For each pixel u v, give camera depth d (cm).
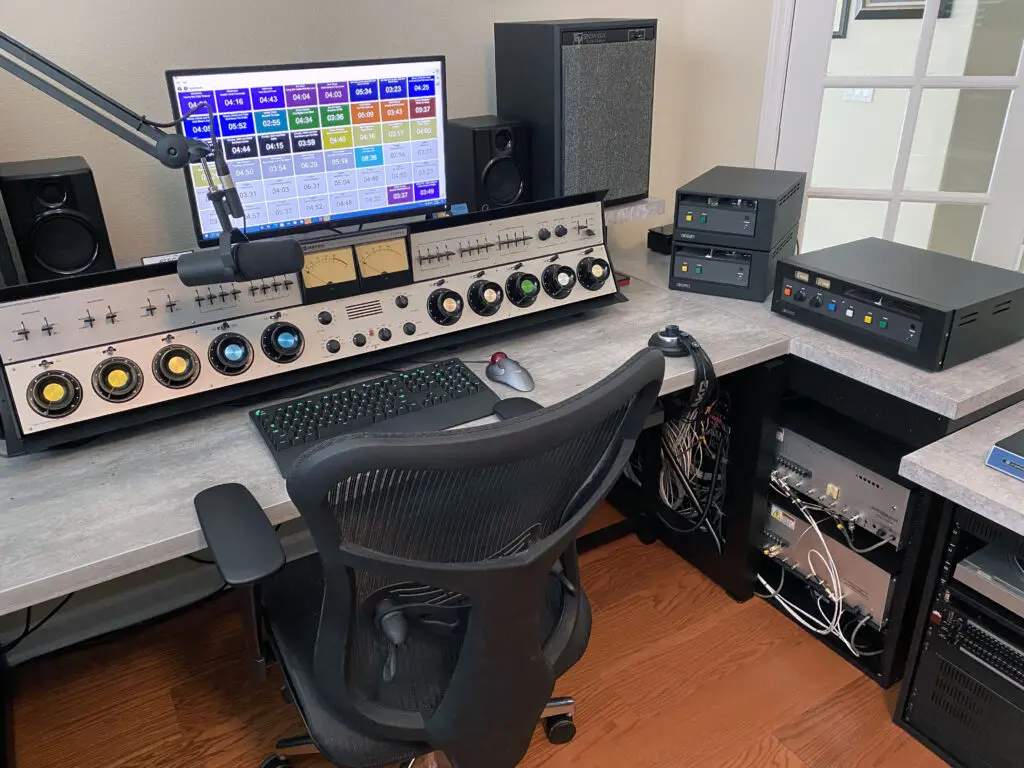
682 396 178
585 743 158
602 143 180
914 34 196
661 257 211
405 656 109
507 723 106
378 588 100
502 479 88
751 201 165
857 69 207
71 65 150
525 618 98
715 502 191
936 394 133
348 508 84
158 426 129
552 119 171
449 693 101
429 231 147
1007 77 191
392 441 76
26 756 157
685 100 242
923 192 210
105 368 122
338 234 141
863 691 168
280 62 169
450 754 106
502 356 144
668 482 203
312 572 127
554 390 136
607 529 211
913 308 139
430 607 105
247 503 105
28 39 145
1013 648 133
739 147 231
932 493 144
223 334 131
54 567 96
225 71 131
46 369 118
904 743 156
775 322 163
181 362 127
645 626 187
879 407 148
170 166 113
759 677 172
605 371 142
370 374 146
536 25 167
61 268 136
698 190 171
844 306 151
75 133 154
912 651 152
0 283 131
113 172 160
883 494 156
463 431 78
